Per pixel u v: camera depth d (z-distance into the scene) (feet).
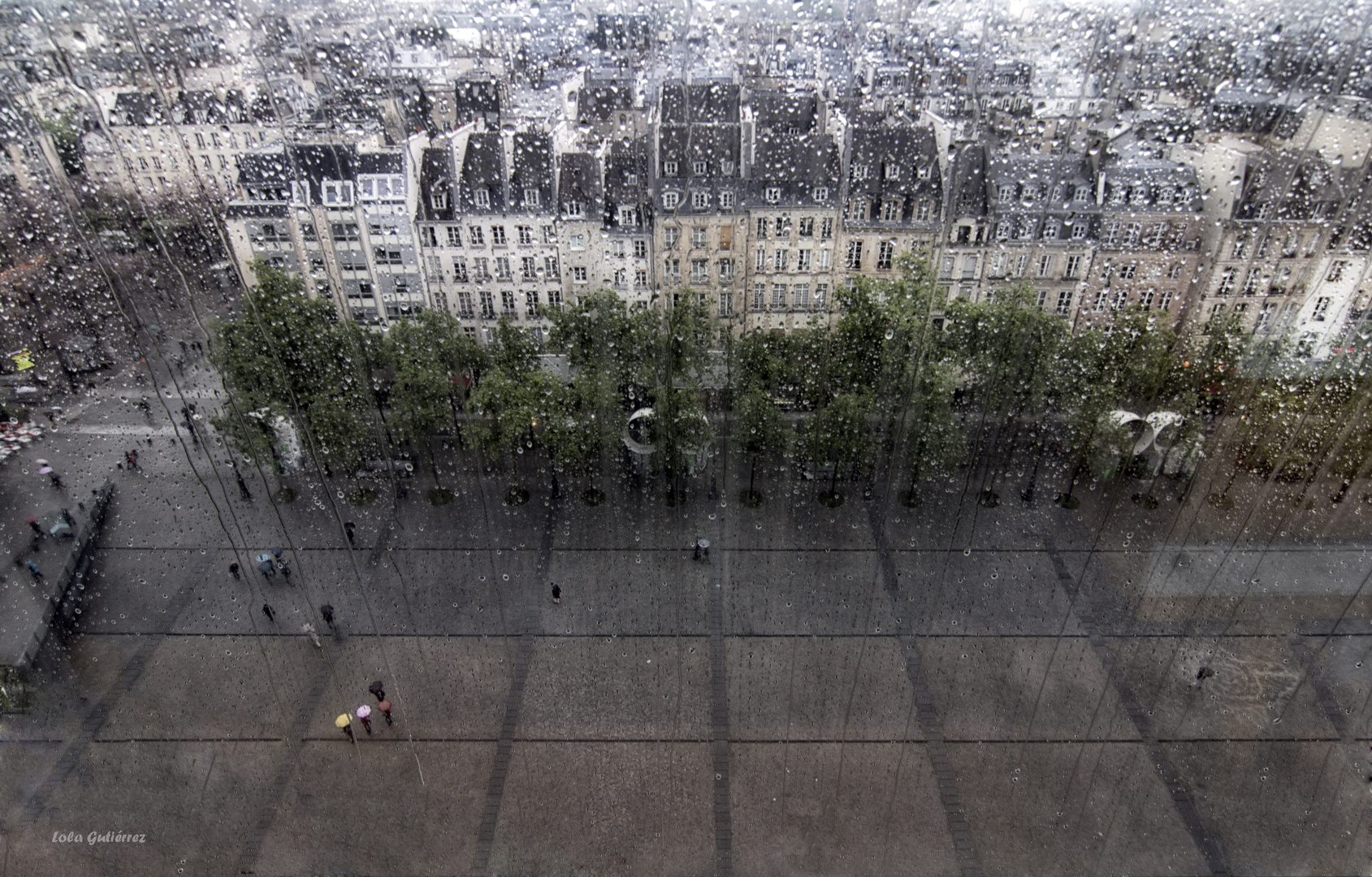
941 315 129.70
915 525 123.65
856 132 142.10
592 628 105.91
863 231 142.10
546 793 85.20
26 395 155.53
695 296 142.20
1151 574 113.29
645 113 180.24
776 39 184.24
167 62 170.19
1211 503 125.90
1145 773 86.63
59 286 169.27
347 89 181.27
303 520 126.11
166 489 132.98
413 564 117.29
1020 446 137.59
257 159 148.56
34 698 96.12
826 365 129.29
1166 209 135.23
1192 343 133.69
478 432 125.39
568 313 132.67
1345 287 127.24
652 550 119.44
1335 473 127.13
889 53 173.17
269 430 126.00
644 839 80.53
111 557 117.91
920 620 106.52
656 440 128.98
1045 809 83.15
